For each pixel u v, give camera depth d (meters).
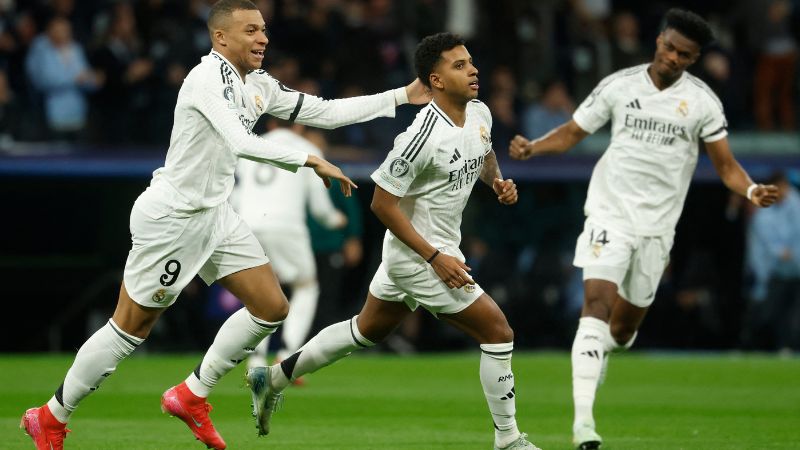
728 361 55.06
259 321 24.66
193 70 23.72
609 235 29.45
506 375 24.86
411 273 24.69
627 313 30.83
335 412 34.94
